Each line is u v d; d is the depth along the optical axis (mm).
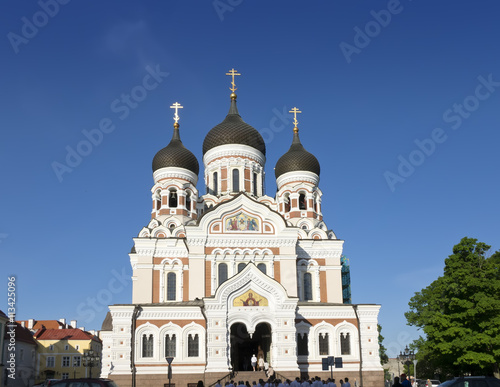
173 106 70938
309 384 35500
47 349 96062
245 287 51094
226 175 66500
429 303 61406
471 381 27391
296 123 72688
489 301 51156
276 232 57406
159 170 65125
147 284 57750
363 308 54688
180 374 50188
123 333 50594
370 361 53250
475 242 55594
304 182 67688
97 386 26344
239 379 48344
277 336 50406
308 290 60375
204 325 51719
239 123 68812
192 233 56406
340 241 62062
